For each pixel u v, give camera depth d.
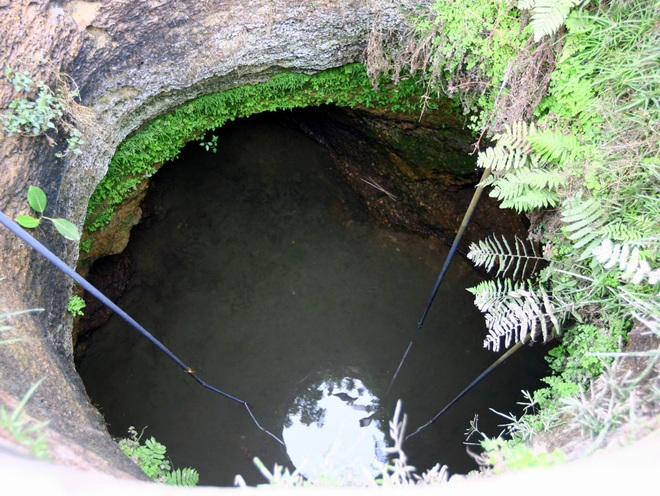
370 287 6.46
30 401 2.54
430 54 4.21
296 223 6.76
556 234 3.60
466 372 5.80
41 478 1.55
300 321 6.34
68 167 3.82
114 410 5.68
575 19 3.36
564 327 3.60
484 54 3.84
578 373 3.15
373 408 5.84
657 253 2.99
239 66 4.57
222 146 6.74
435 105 4.93
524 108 3.74
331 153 6.68
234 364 6.08
